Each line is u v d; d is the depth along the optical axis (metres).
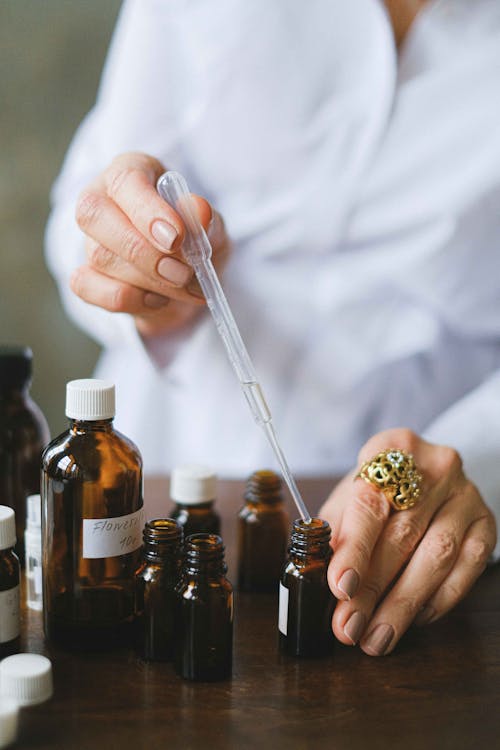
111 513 0.56
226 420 0.85
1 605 0.55
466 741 0.51
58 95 1.24
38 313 1.30
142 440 0.89
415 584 0.57
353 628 0.56
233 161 0.84
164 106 0.85
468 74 0.80
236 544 0.67
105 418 0.55
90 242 0.64
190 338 0.78
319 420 0.84
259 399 0.58
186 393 0.87
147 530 0.56
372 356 0.83
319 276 0.83
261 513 0.63
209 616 0.54
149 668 0.55
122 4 1.22
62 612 0.56
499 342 0.86
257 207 0.84
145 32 0.84
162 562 0.55
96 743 0.50
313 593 0.56
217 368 0.84
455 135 0.80
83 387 0.55
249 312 0.83
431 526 0.59
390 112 0.81
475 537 0.60
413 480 0.59
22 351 0.65
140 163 0.64
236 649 0.57
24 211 1.27
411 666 0.56
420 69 0.81
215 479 0.66
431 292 0.82
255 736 0.50
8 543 0.54
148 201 0.58
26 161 1.26
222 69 0.83
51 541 0.56
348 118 0.82
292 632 0.56
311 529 0.56
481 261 0.81
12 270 1.29
